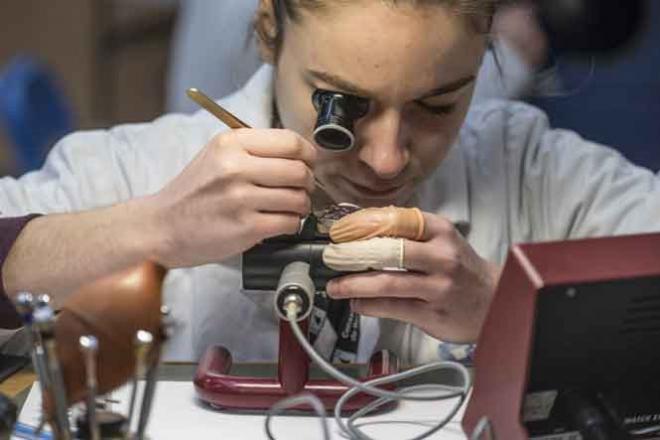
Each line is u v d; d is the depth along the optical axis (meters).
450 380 1.19
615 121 2.73
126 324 0.80
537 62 1.54
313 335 1.32
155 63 3.61
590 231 1.52
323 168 1.20
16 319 1.25
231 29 2.10
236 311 1.44
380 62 1.09
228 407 1.09
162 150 1.54
